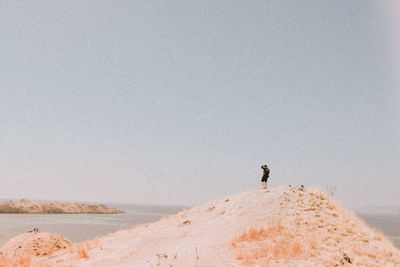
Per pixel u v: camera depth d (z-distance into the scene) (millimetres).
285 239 11781
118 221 125125
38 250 19109
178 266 10492
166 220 21094
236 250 11562
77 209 186625
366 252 11516
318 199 16547
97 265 13430
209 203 21500
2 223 100750
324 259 10219
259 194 18703
